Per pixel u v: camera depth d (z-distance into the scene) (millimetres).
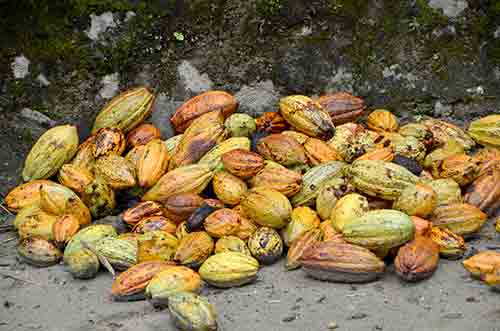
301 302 2545
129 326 2494
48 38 3086
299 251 2678
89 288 2662
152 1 3109
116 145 2984
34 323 2535
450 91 3221
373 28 3180
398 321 2457
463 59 3215
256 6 3139
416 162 2883
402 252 2590
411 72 3207
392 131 3121
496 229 2748
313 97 3199
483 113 3225
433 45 3203
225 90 3178
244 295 2588
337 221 2705
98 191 2885
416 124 3076
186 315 2439
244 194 2787
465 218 2736
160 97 3152
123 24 3107
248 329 2465
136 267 2604
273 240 2699
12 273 2736
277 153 2887
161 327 2482
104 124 3045
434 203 2709
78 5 3074
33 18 3074
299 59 3178
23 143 3109
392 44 3193
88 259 2682
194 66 3154
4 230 2941
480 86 3221
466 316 2457
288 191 2805
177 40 3135
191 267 2666
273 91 3191
